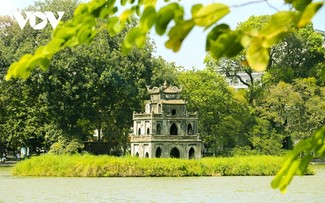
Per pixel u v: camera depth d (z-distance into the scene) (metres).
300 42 143.12
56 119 119.25
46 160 88.25
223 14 4.39
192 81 126.75
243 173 90.81
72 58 117.25
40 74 117.44
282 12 4.54
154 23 4.50
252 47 4.49
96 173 85.81
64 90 117.69
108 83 119.50
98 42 122.88
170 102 107.81
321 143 5.27
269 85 139.25
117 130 129.12
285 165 5.23
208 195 60.28
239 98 129.00
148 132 107.19
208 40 4.57
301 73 143.88
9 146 138.25
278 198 58.12
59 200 55.16
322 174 94.12
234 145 127.94
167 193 61.72
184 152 106.50
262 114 128.75
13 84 121.38
